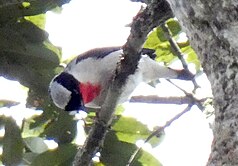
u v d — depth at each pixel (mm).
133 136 8227
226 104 4367
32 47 7828
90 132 7078
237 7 4379
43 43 7902
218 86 4477
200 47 4703
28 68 7859
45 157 7875
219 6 4457
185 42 9102
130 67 6828
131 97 9430
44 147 8406
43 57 7840
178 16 4906
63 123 8445
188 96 8219
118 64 6891
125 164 8023
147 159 8086
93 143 7055
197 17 4629
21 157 8070
